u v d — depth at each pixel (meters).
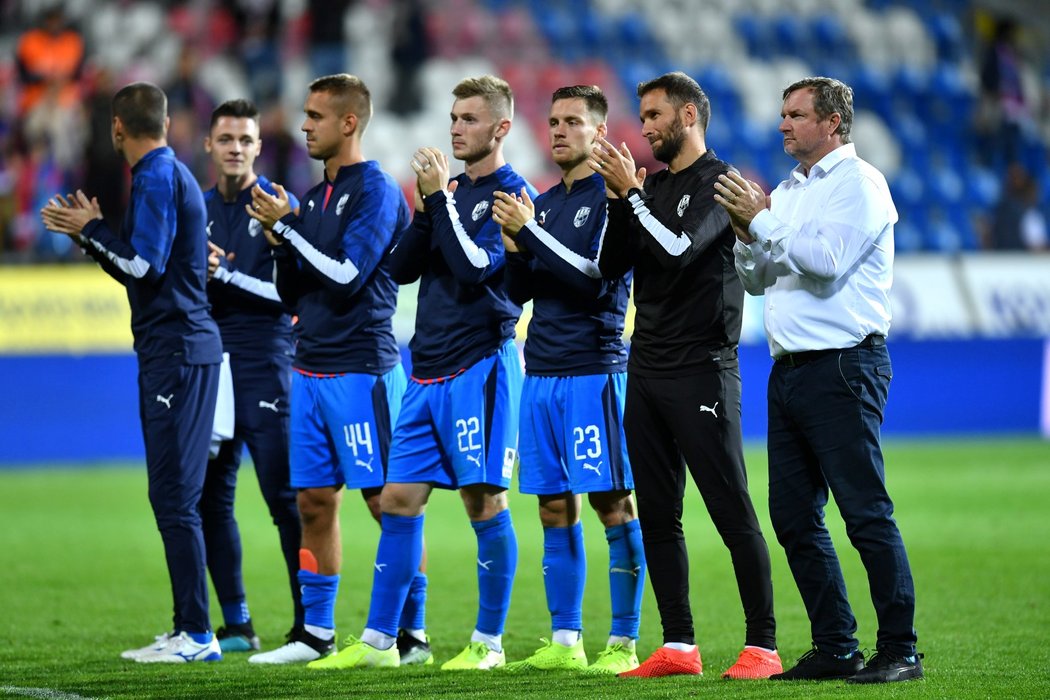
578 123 20.95
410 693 18.30
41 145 60.31
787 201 19.38
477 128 21.53
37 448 52.91
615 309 20.95
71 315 53.84
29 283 53.56
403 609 22.30
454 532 38.69
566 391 20.80
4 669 21.02
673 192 20.05
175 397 22.16
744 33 83.31
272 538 37.59
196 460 22.30
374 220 21.98
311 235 22.66
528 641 23.95
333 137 22.39
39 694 18.66
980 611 25.61
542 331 21.02
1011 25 83.56
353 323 22.19
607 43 80.81
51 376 53.12
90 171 55.12
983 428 62.97
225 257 24.30
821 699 17.00
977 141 78.12
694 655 19.72
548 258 20.12
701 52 81.94
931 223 75.44
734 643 23.23
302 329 22.44
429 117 72.69
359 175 22.41
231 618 23.81
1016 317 64.12
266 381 24.06
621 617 20.77
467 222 21.64
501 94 21.66
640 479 19.83
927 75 83.12
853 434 18.30
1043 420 63.91
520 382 21.69
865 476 18.30
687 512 42.41
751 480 47.97
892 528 18.31
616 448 20.70
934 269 63.41
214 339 22.72
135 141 22.31
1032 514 39.47
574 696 17.72
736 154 77.88
